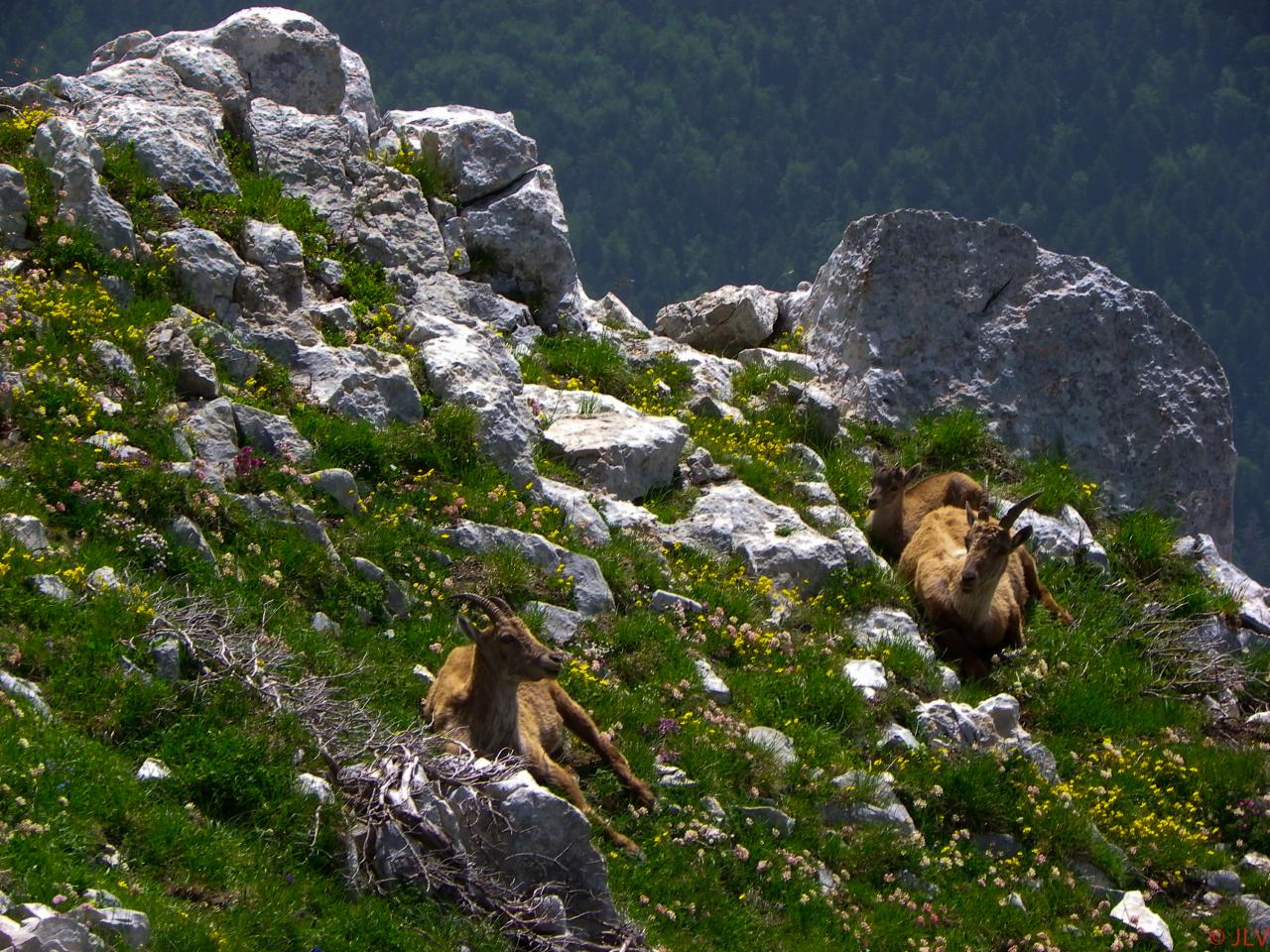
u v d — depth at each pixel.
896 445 46.38
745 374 46.22
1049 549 42.84
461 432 34.28
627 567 33.19
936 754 30.80
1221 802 34.19
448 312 41.06
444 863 21.77
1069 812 30.50
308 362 35.00
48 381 29.19
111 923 17.39
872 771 29.38
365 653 27.06
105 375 30.62
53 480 27.03
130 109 39.25
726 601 33.50
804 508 39.22
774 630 33.59
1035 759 32.03
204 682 23.34
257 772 21.72
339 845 21.28
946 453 46.03
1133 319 48.69
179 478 28.25
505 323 42.84
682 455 39.19
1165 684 38.62
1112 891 29.38
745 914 24.81
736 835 26.53
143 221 36.09
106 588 24.55
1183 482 48.28
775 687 31.38
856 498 42.06
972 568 35.31
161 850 19.81
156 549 26.61
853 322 48.03
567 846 22.09
